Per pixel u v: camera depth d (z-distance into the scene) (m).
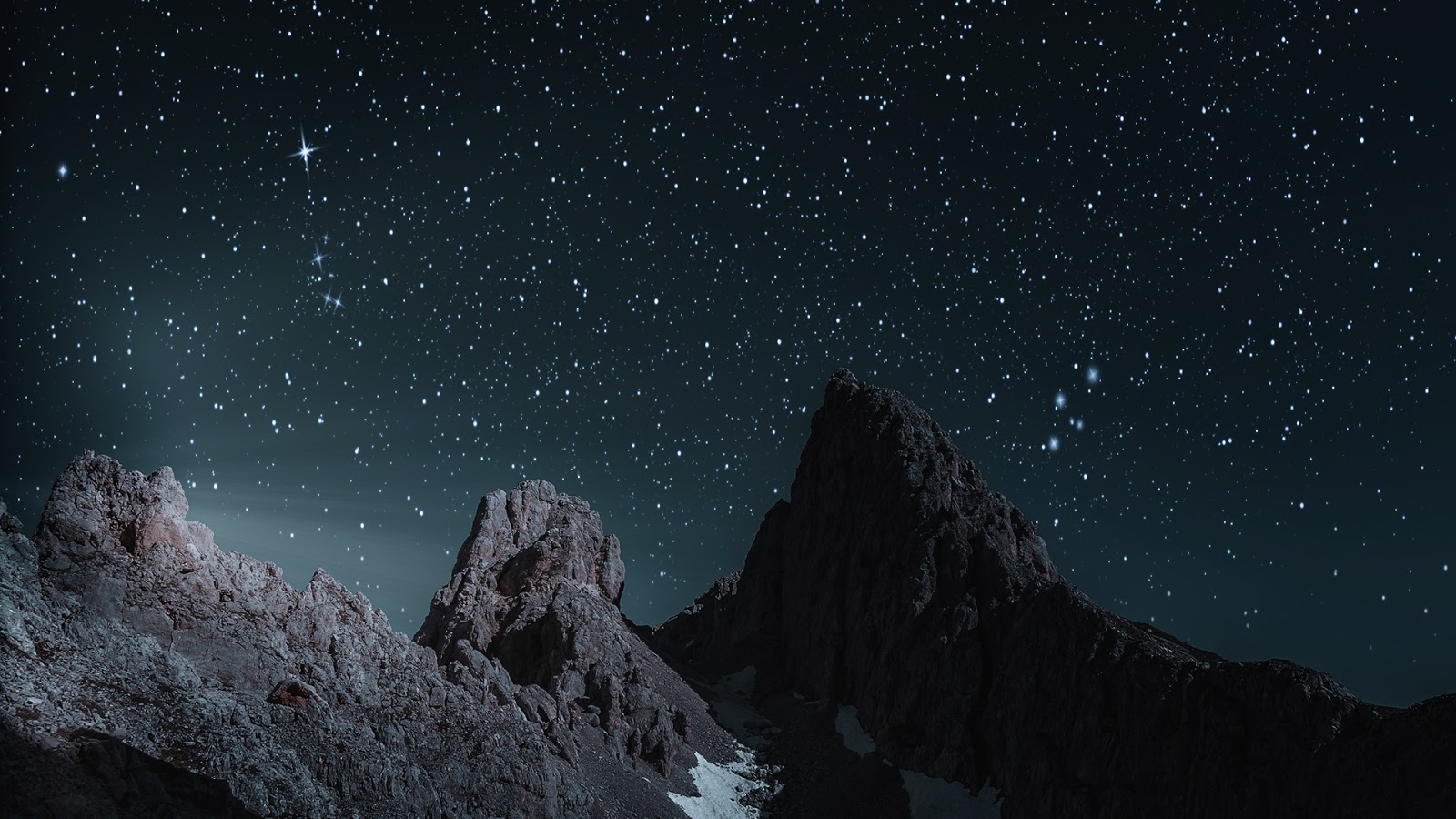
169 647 46.88
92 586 46.06
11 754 35.41
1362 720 56.69
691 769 69.31
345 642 55.62
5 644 40.44
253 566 54.69
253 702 45.81
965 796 69.00
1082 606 70.75
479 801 51.28
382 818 45.12
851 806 69.31
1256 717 59.94
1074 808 63.75
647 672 76.56
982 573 77.81
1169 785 61.16
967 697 71.94
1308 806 55.75
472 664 63.34
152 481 51.84
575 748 62.09
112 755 37.53
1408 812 52.72
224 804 39.09
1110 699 66.38
